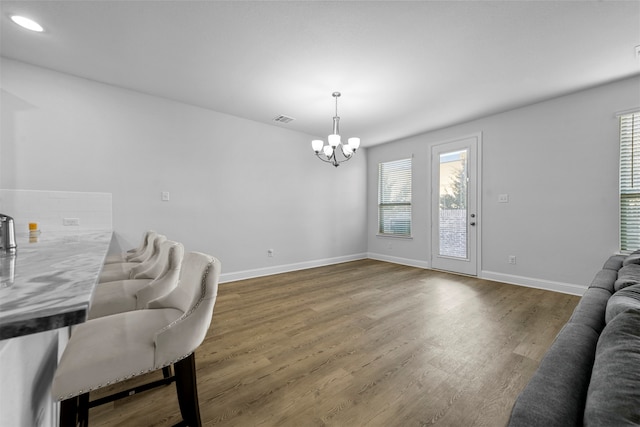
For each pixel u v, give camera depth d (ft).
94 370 2.85
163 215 10.98
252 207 13.61
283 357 6.23
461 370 5.70
